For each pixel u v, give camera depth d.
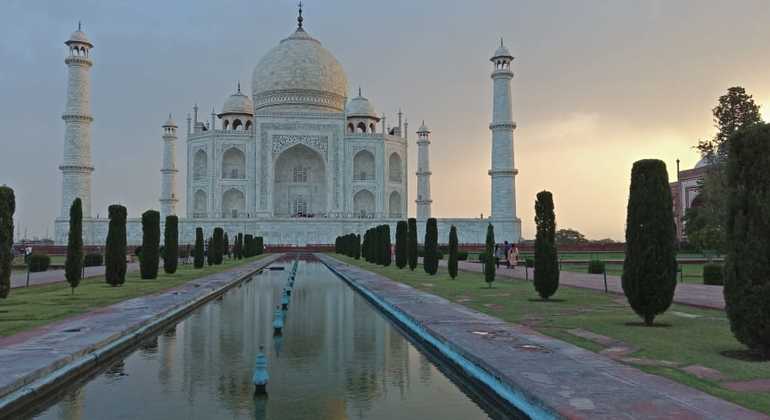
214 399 12.38
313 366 15.45
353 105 124.75
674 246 19.20
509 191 93.00
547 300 26.80
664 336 16.91
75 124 92.25
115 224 35.28
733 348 15.09
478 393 13.03
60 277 44.19
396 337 19.83
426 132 116.38
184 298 27.94
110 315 21.72
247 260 74.50
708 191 53.78
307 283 41.00
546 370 12.51
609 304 25.16
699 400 10.30
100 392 12.95
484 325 18.98
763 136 14.21
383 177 114.06
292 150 115.62
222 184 109.62
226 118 121.38
